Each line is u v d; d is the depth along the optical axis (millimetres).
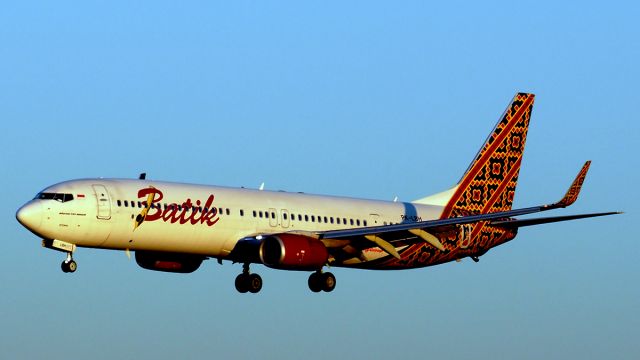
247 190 186625
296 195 193500
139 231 170375
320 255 178250
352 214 197875
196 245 177625
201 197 177625
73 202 165625
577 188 172375
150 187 173625
